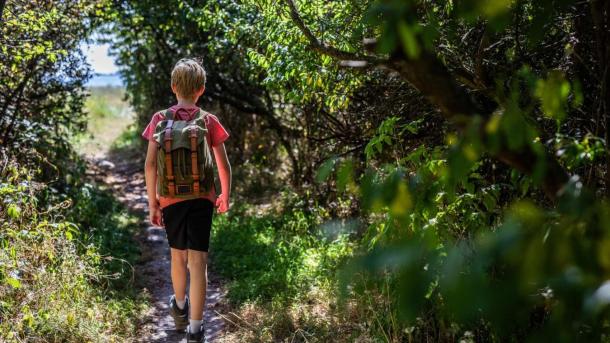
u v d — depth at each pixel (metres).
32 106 7.16
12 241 4.12
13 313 3.59
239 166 10.16
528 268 0.86
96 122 18.30
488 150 1.08
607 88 2.24
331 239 6.05
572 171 2.57
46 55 6.40
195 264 3.60
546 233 0.96
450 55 3.42
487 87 2.94
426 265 1.03
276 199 8.45
